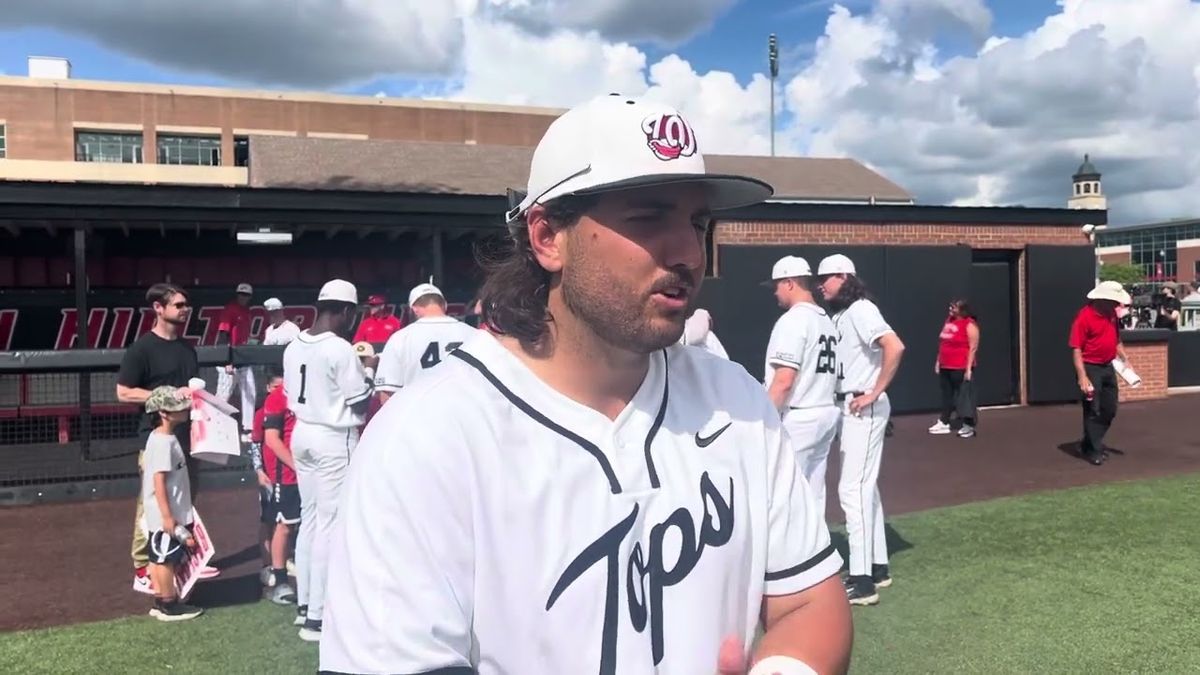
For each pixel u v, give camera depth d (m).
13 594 5.01
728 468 1.28
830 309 5.01
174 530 4.52
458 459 1.10
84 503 7.41
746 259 11.52
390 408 1.17
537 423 1.16
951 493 7.32
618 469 1.17
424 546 1.06
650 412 1.25
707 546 1.21
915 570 5.13
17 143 37.06
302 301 13.97
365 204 10.33
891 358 4.67
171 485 4.57
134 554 4.74
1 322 12.35
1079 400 13.18
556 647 1.08
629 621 1.12
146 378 5.33
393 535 1.06
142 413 5.46
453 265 14.32
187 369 5.47
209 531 6.49
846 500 4.75
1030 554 5.43
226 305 13.38
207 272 13.69
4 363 7.57
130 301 12.88
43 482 7.46
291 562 5.01
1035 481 7.76
